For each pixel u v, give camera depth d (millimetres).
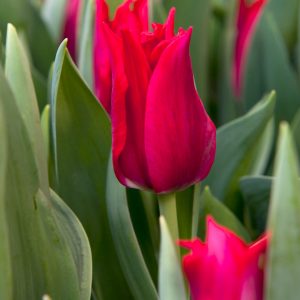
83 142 772
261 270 635
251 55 960
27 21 936
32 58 935
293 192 622
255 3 912
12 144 664
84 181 777
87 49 842
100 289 788
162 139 707
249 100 967
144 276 740
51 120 779
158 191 721
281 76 953
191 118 708
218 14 1016
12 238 668
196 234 793
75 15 889
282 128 619
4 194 645
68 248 695
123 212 739
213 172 846
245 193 828
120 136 708
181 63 698
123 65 700
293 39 1019
